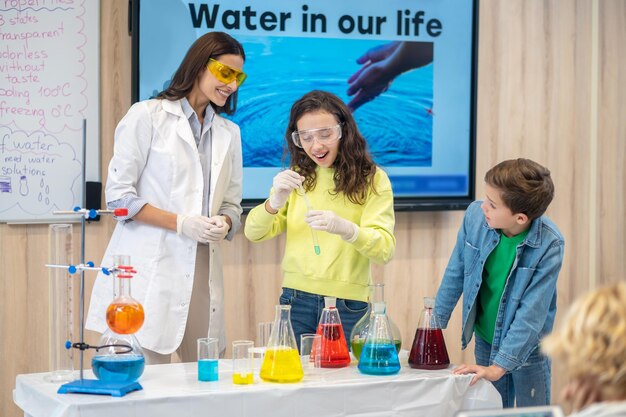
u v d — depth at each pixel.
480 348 2.62
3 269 3.29
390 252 2.49
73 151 3.31
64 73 3.28
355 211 2.55
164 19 3.34
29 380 2.12
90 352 3.36
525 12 3.94
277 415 1.99
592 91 4.08
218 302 2.72
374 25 3.66
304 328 2.56
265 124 3.52
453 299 2.61
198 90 2.69
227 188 2.82
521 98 3.95
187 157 2.66
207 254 2.74
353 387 2.05
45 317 3.34
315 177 2.58
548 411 1.27
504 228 2.38
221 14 3.42
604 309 1.13
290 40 3.54
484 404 2.23
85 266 2.02
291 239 2.59
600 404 1.13
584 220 4.10
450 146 3.81
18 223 3.27
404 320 3.81
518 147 3.96
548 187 2.32
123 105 3.37
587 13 4.05
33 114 3.26
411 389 2.12
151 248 2.62
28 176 3.27
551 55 3.99
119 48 3.35
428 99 3.76
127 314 1.97
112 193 2.61
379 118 3.69
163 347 2.62
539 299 2.35
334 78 3.61
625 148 4.16
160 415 1.90
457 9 3.78
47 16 3.26
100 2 3.32
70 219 3.31
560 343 1.16
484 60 3.88
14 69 3.24
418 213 3.81
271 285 3.60
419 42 3.73
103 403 1.85
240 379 2.05
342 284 2.52
